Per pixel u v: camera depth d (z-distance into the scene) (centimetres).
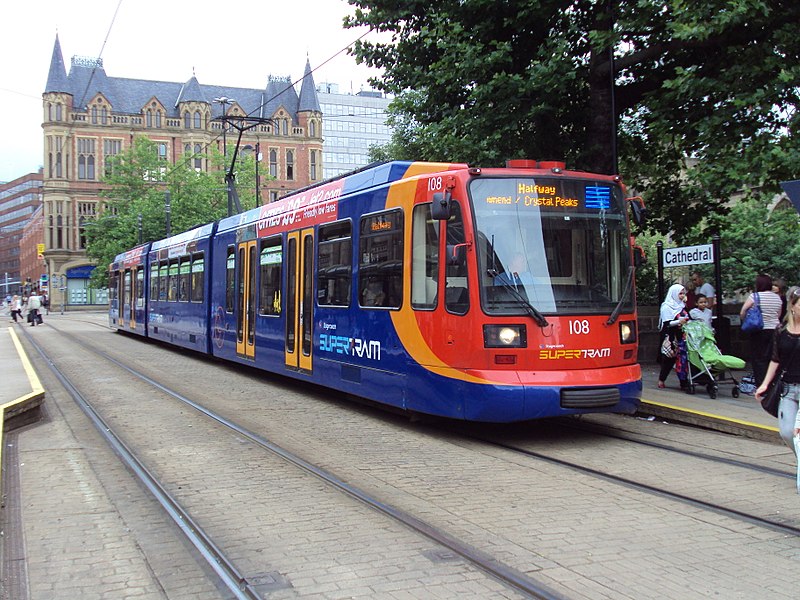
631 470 727
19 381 1173
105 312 7700
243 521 556
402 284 919
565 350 827
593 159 1418
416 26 1566
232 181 2758
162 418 1009
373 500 611
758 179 1103
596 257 871
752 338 1072
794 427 562
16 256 15325
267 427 951
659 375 1313
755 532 536
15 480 682
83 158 8169
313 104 9119
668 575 449
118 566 465
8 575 450
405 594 418
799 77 1077
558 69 1286
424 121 1580
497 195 841
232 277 1562
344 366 1059
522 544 505
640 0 1133
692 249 1408
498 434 916
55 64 8050
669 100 1233
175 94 8794
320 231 1149
